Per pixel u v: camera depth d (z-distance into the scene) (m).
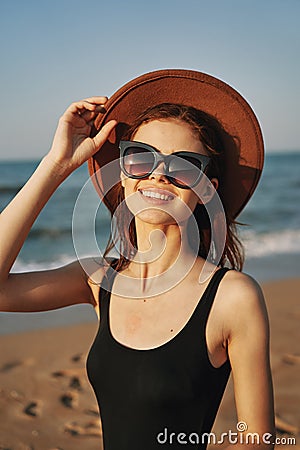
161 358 2.62
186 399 2.57
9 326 10.40
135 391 2.62
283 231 25.80
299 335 9.26
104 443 2.78
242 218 31.02
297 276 15.52
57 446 5.89
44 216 25.62
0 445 5.88
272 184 47.78
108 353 2.77
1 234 2.94
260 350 2.62
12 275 3.07
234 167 3.19
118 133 3.22
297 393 6.80
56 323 10.64
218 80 3.07
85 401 6.97
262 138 3.13
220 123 3.14
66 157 2.99
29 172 59.41
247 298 2.63
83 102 3.03
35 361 8.41
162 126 2.91
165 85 3.14
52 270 3.17
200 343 2.62
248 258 18.88
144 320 2.77
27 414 6.60
